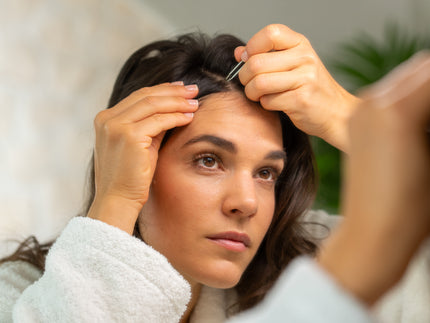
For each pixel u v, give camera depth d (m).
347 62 2.27
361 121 0.27
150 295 0.73
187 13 2.58
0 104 2.13
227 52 0.92
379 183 0.26
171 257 0.85
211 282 0.84
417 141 0.26
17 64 2.18
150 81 0.97
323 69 0.88
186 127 0.83
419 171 0.25
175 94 0.83
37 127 2.20
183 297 0.75
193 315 1.00
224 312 1.02
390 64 2.19
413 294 0.93
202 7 2.58
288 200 1.08
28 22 2.23
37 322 0.74
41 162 2.19
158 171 0.85
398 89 0.26
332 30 2.79
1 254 1.32
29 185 2.13
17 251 1.12
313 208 1.72
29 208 2.11
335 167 1.82
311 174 1.10
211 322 0.99
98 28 2.40
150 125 0.79
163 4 2.55
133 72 1.06
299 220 1.15
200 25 2.60
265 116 0.86
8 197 2.07
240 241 0.83
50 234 2.11
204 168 0.84
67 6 2.32
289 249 1.12
